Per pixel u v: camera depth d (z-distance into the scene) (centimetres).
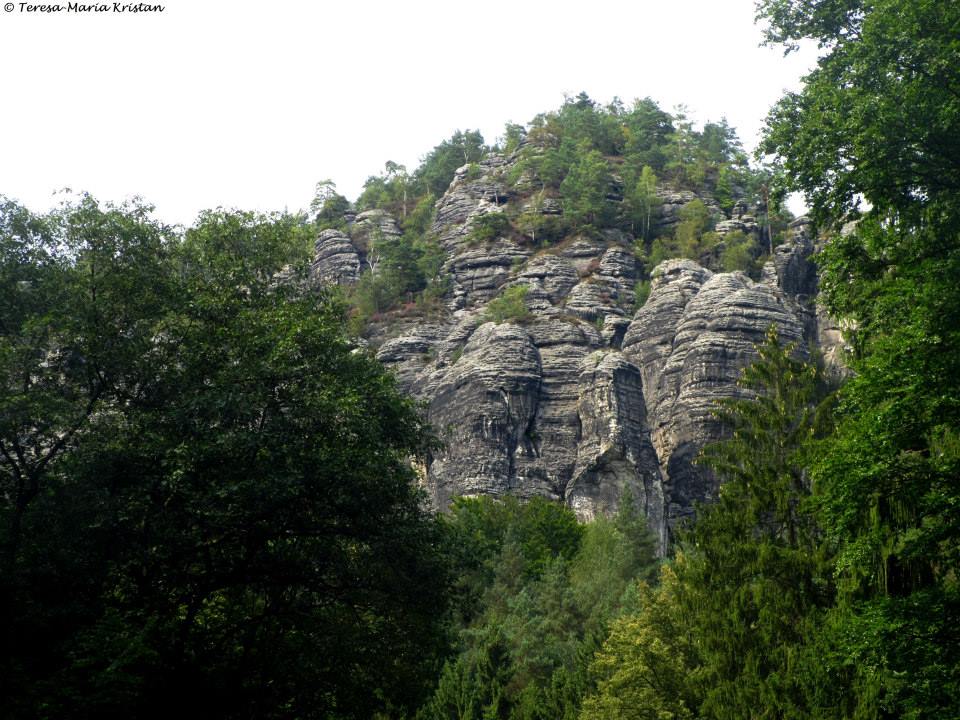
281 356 3344
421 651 3656
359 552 3547
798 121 3169
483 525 10838
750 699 3222
